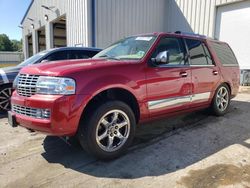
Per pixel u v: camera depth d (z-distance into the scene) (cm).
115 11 1208
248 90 881
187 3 1267
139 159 350
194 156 356
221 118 530
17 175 316
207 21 1176
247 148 381
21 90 344
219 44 545
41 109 309
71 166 336
